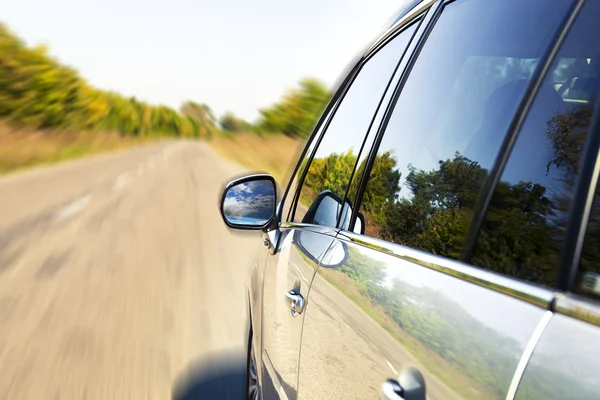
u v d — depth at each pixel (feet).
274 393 8.18
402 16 7.53
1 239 27.32
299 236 8.26
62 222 32.53
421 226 5.03
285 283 8.09
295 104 289.74
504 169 4.16
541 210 3.61
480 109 4.78
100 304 17.25
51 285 19.36
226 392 11.34
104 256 23.98
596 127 3.45
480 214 4.23
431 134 5.53
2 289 18.86
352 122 7.95
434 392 3.63
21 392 11.46
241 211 9.71
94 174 67.41
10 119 186.39
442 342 3.72
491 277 3.69
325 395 5.73
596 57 3.65
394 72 7.02
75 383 11.82
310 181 9.02
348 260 5.99
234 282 20.13
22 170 74.54
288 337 7.48
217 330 14.99
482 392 3.17
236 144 225.35
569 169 3.52
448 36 5.92
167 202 42.63
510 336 3.17
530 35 4.41
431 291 4.16
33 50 205.67
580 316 2.89
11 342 14.14
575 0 4.09
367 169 6.76
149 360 12.98
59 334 14.66
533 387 2.85
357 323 5.11
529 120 4.07
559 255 3.34
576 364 2.71
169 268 22.09
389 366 4.31
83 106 226.17
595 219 3.23
